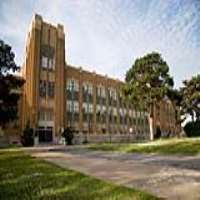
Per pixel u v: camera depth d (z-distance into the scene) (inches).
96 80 2655.0
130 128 2938.0
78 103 2399.1
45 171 455.2
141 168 506.9
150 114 1866.4
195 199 262.2
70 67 2416.3
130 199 256.1
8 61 1252.5
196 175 409.4
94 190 298.8
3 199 262.8
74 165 564.4
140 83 1793.8
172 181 359.3
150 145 1088.8
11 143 1829.5
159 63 1802.4
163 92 1748.3
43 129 1958.7
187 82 2182.6
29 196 273.4
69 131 2050.9
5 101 1214.3
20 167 510.0
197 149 842.8
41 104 1982.0
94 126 2502.5
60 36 2250.2
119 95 2874.0
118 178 389.4
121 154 895.1
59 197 268.7
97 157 780.6
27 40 2229.3
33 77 1956.2
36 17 2090.3
